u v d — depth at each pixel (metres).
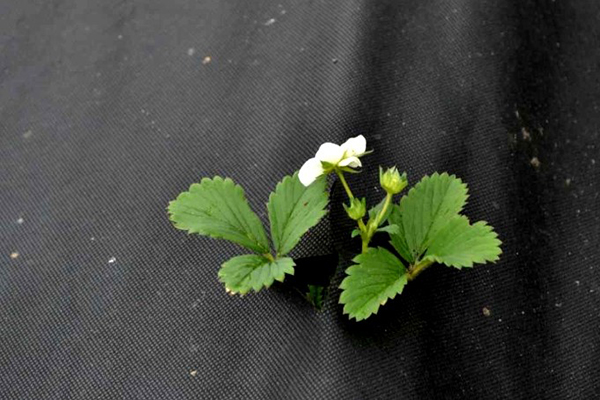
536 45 0.75
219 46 0.74
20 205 0.70
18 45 0.76
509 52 0.73
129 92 0.73
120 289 0.67
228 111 0.71
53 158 0.72
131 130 0.72
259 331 0.65
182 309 0.66
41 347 0.66
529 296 0.67
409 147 0.69
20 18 0.77
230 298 0.66
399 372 0.63
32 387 0.65
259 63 0.73
